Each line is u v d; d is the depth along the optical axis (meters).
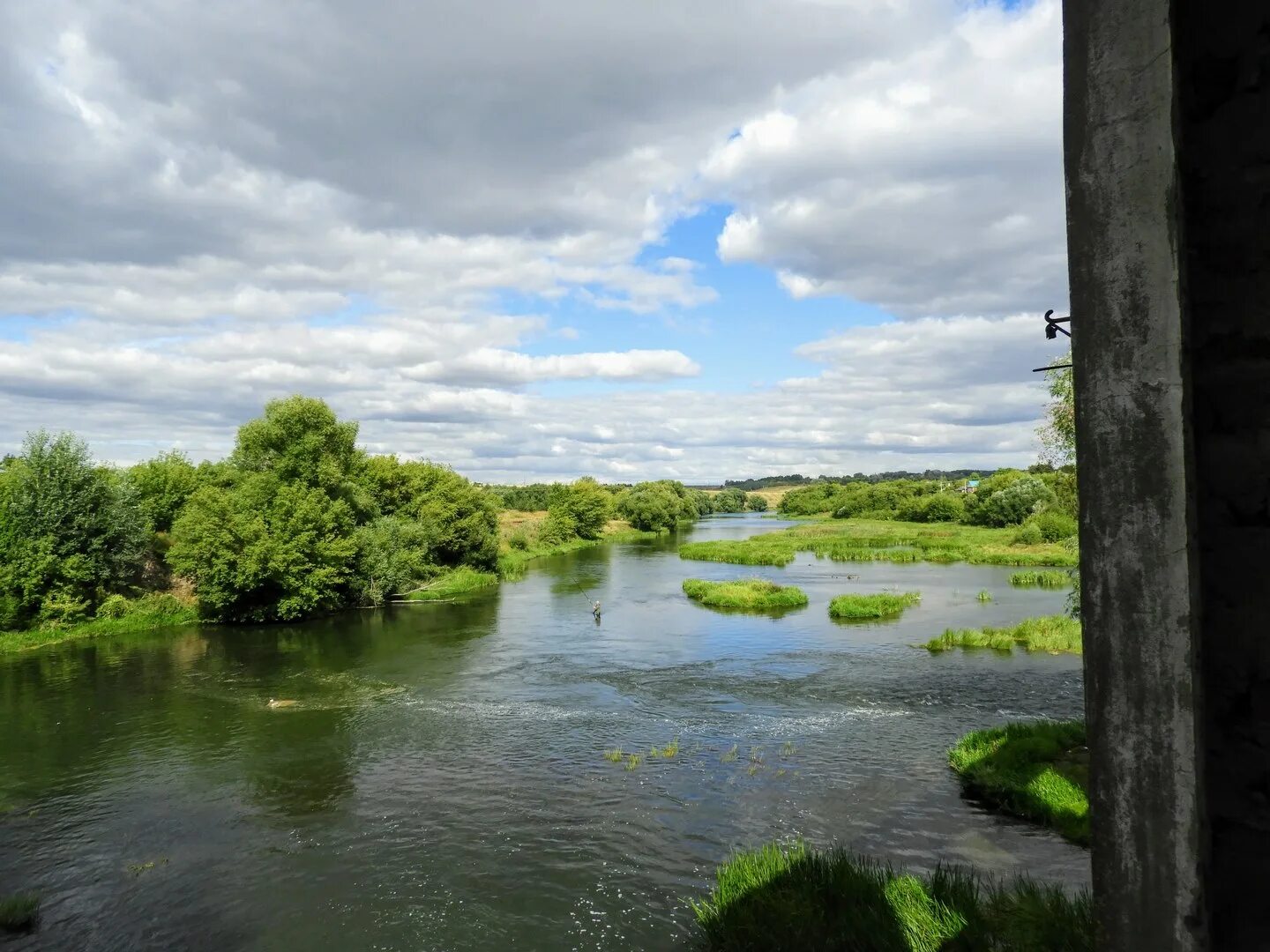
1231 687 2.13
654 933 10.73
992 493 99.31
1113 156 2.33
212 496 37.09
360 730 19.84
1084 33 2.41
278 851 13.36
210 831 14.16
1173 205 2.18
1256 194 2.07
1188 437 2.17
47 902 11.86
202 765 17.50
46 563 33.19
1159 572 2.23
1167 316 2.20
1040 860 12.28
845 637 31.08
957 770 16.19
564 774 16.62
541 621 35.97
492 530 59.25
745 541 80.94
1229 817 2.14
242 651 30.05
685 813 14.55
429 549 51.06
